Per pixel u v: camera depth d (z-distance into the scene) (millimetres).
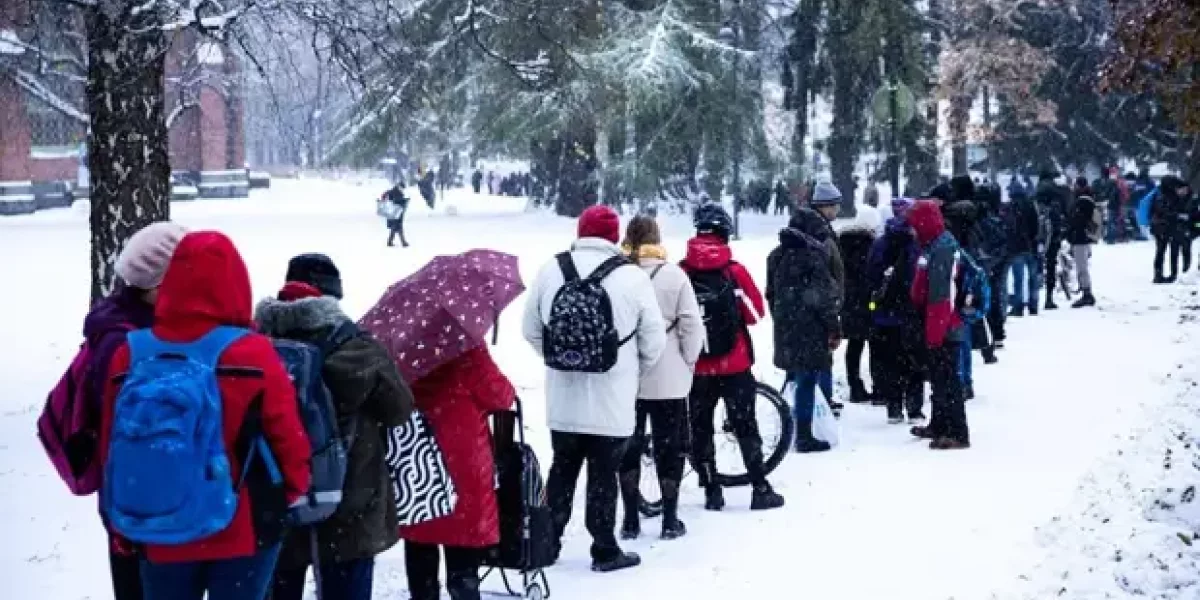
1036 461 9656
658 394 7648
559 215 38906
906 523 8008
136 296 4852
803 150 38531
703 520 8273
